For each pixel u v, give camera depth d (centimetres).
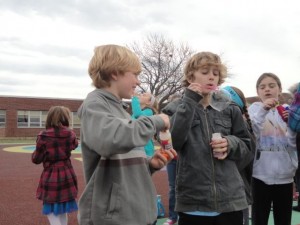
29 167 1406
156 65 4275
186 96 285
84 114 209
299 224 531
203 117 298
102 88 230
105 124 196
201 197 283
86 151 217
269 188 396
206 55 296
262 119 389
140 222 212
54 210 471
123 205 208
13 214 661
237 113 311
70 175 488
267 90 412
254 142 337
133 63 229
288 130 372
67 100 4538
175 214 529
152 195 225
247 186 348
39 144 477
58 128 493
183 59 4238
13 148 2598
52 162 482
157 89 4281
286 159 393
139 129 200
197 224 287
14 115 4284
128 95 232
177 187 299
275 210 401
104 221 206
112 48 229
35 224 594
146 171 225
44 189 475
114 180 210
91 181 214
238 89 397
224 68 298
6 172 1255
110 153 194
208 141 292
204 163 287
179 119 281
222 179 285
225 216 285
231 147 283
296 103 366
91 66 232
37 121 4428
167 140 235
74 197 487
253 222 399
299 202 606
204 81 292
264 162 393
